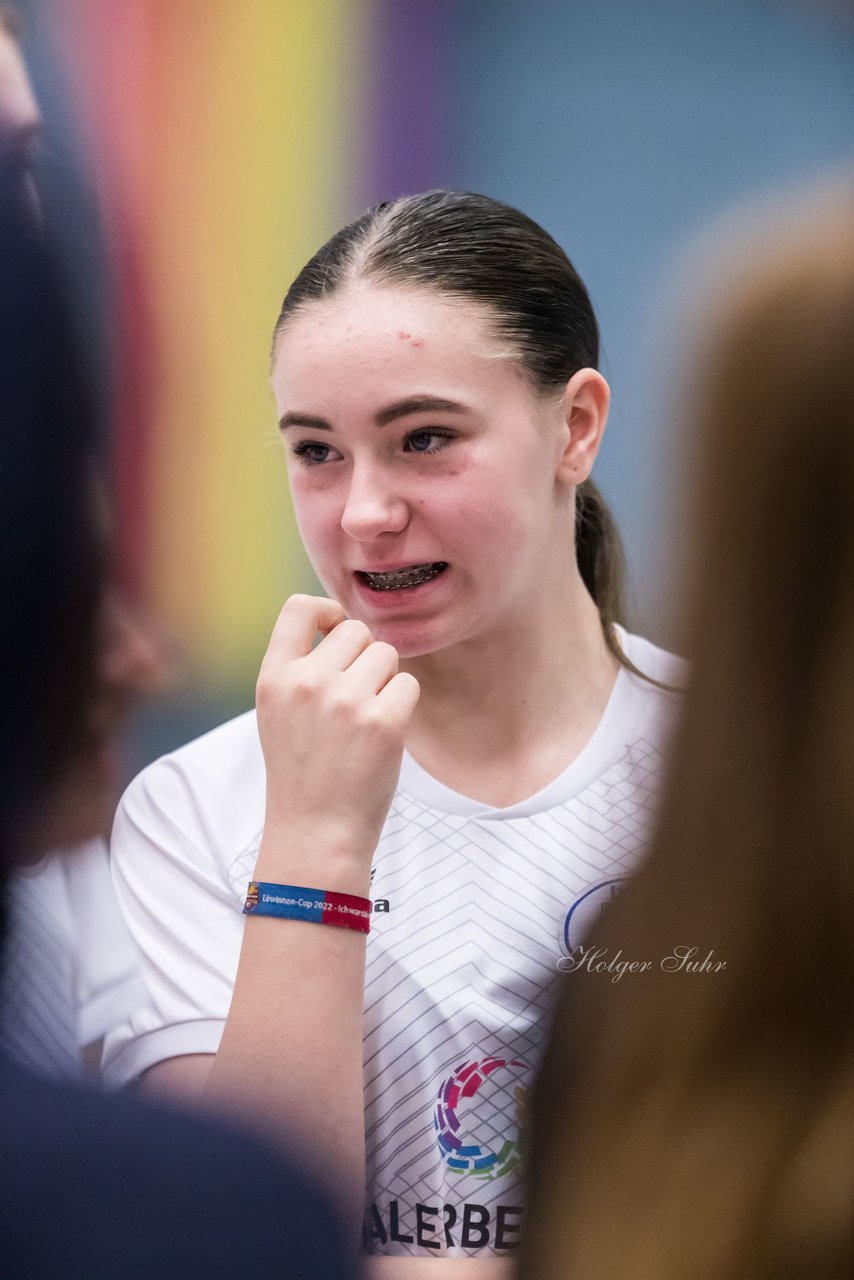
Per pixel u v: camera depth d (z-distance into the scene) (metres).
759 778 1.87
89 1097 1.64
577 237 12.04
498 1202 3.97
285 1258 1.55
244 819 4.20
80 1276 1.49
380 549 3.96
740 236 1.93
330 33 11.80
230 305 11.30
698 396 1.91
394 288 3.86
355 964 3.37
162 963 4.03
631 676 4.53
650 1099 1.94
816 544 1.78
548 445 4.09
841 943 1.85
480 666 4.27
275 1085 3.21
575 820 4.27
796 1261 1.80
